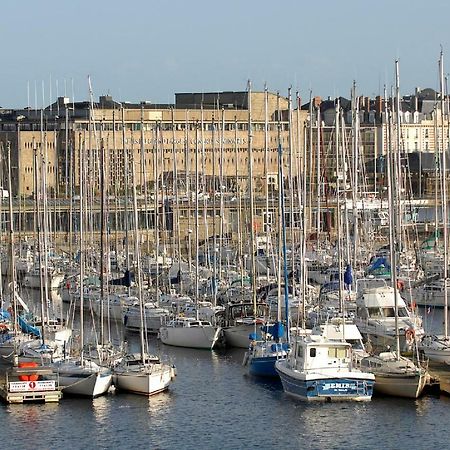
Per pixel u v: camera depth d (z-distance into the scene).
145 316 157.00
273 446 102.94
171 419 111.38
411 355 128.88
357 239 182.12
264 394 120.50
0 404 116.44
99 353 125.62
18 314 153.50
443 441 103.19
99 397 119.19
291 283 164.75
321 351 116.31
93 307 176.75
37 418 111.62
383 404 114.06
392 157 163.12
